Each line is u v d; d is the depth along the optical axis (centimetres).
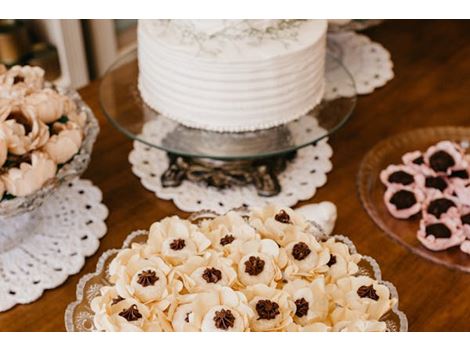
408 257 96
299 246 78
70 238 97
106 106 110
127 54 126
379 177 109
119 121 105
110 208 104
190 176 107
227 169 106
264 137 101
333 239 81
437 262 94
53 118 89
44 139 86
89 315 78
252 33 98
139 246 80
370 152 114
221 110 99
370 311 74
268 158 107
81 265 93
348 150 117
